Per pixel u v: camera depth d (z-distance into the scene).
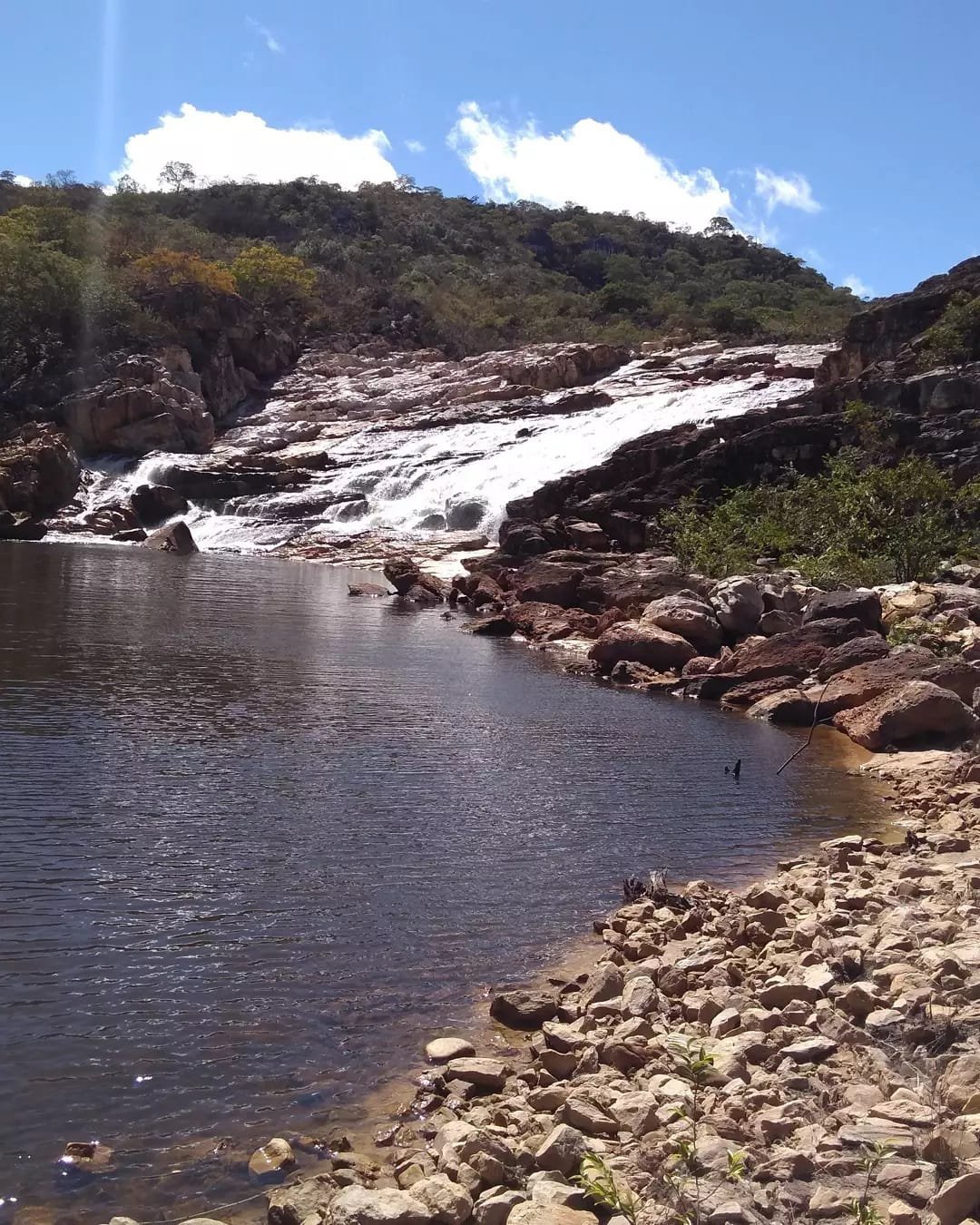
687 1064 5.49
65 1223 4.55
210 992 6.75
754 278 134.12
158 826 9.74
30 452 47.06
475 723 15.19
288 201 116.62
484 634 24.92
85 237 73.12
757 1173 4.52
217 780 11.27
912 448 33.44
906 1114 4.84
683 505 33.56
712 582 25.66
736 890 9.09
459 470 49.19
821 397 38.88
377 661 19.94
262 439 58.22
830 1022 5.98
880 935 7.31
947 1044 5.63
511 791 11.79
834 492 29.39
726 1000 6.41
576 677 20.20
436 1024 6.52
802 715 17.06
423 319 82.31
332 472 52.44
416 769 12.38
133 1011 6.45
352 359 73.06
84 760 11.71
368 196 127.81
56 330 59.38
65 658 17.69
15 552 37.00
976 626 21.00
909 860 9.48
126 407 54.59
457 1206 4.41
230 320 67.31
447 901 8.48
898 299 45.75
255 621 23.88
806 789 12.73
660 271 133.12
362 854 9.42
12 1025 6.18
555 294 107.00
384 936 7.75
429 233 122.56
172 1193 4.78
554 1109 5.38
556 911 8.42
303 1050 6.12
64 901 7.97
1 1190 4.75
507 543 34.81
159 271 69.56
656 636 20.91
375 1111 5.52
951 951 6.79
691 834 10.68
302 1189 4.66
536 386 64.62
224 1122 5.37
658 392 57.91
